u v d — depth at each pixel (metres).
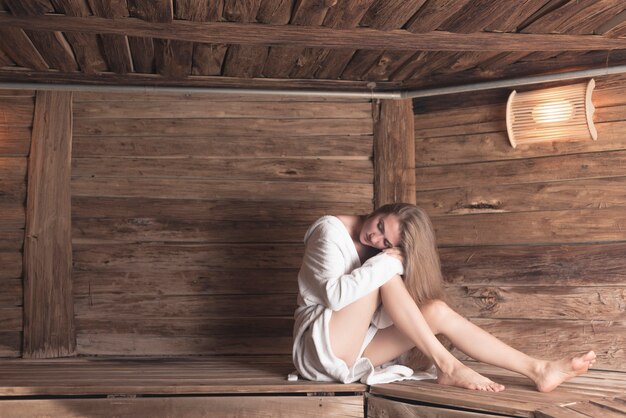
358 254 2.65
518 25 2.70
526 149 3.32
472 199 3.40
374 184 3.56
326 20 2.59
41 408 2.40
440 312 2.49
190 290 3.46
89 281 3.40
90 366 3.04
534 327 3.22
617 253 3.11
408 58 3.17
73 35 2.80
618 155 3.14
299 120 3.57
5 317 3.33
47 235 3.36
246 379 2.59
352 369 2.48
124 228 3.44
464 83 3.41
